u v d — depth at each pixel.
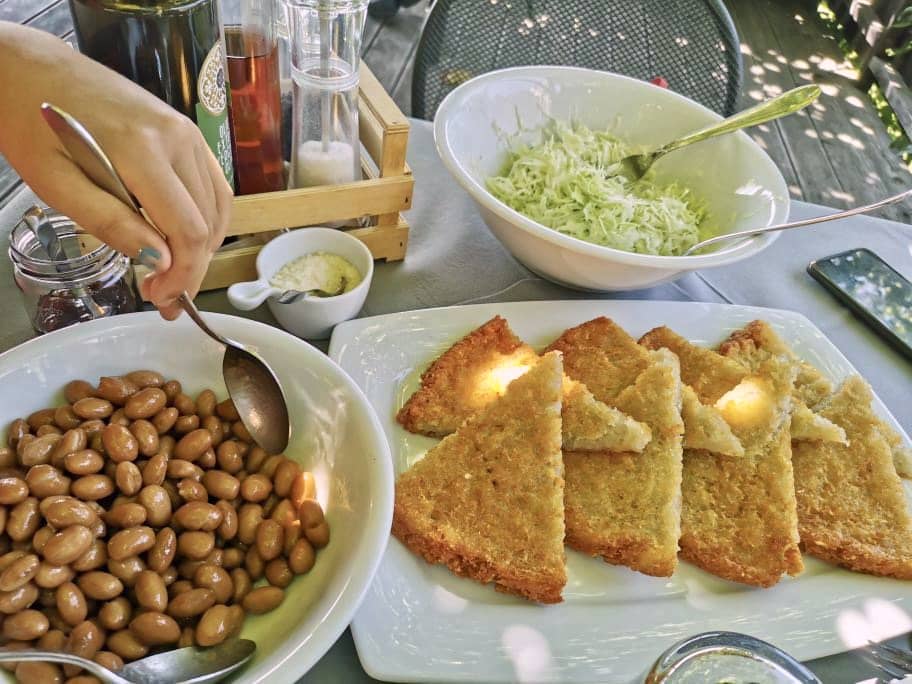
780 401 0.88
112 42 0.72
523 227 0.89
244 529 0.68
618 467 0.83
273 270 0.91
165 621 0.59
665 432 0.84
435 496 0.77
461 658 0.66
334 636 0.55
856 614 0.74
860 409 0.92
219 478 0.69
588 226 1.06
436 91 1.56
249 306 0.83
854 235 1.24
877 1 3.04
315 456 0.74
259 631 0.62
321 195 0.93
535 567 0.71
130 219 0.57
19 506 0.62
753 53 3.03
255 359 0.73
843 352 1.05
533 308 1.00
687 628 0.71
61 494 0.64
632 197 1.09
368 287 0.92
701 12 1.53
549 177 1.09
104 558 0.62
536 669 0.65
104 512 0.65
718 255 0.90
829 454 0.88
